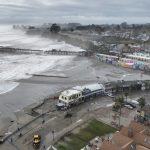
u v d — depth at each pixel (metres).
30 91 115.94
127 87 110.69
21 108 95.50
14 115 88.75
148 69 158.38
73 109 89.50
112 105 92.88
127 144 55.66
